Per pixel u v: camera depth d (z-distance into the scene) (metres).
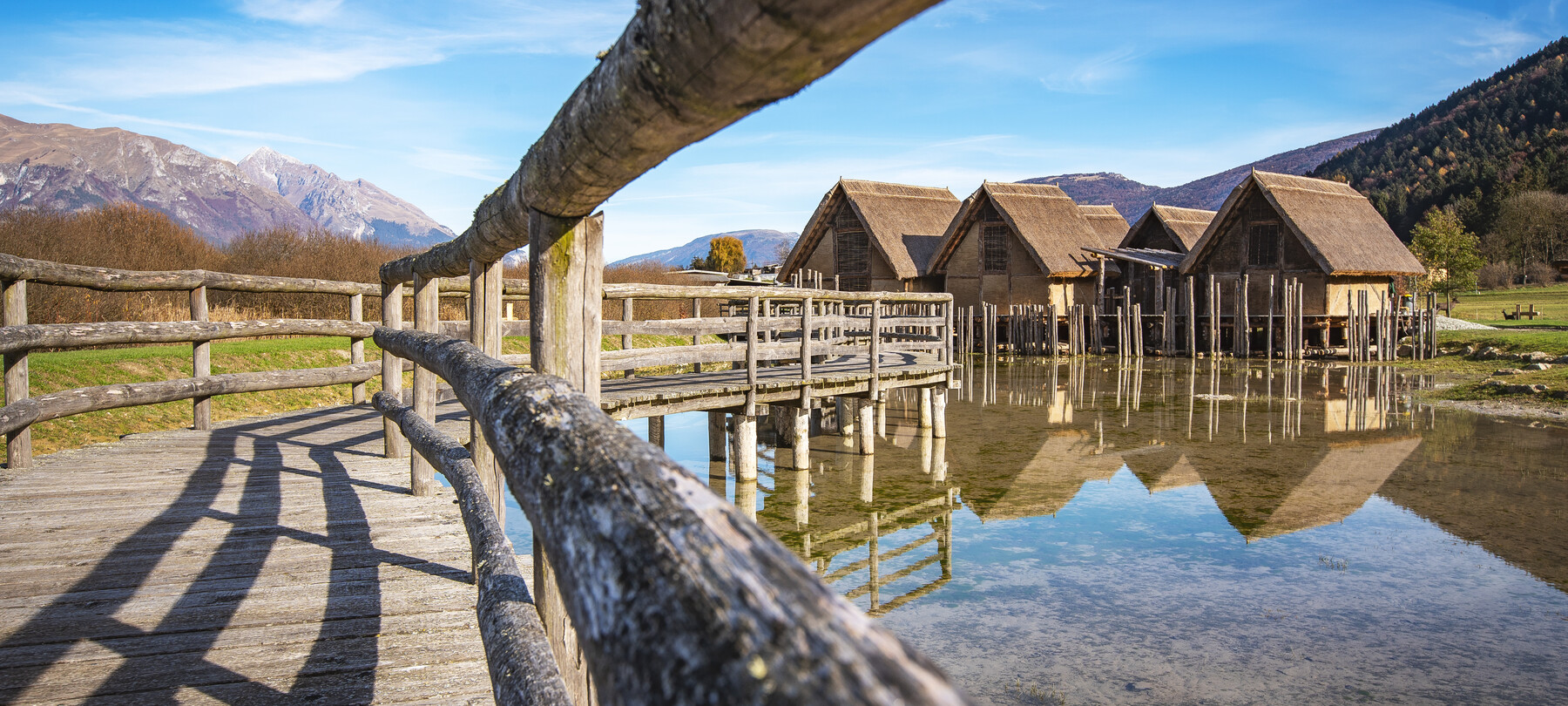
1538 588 6.32
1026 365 25.39
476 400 1.43
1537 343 23.58
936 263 32.25
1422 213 114.88
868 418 11.58
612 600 0.55
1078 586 6.50
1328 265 25.39
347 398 13.04
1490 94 172.75
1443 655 5.16
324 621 3.22
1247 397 17.41
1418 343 24.86
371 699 2.63
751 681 0.37
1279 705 4.52
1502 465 10.67
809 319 10.43
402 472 5.92
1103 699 4.64
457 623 3.21
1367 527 8.04
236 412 11.16
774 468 11.09
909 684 0.32
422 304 5.23
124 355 11.34
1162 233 32.69
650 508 0.60
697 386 9.53
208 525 4.52
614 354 7.97
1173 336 27.55
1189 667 5.03
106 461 6.26
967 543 7.76
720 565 0.48
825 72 0.94
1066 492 9.68
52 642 3.00
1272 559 7.12
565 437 0.87
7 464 5.96
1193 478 10.23
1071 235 32.12
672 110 1.17
